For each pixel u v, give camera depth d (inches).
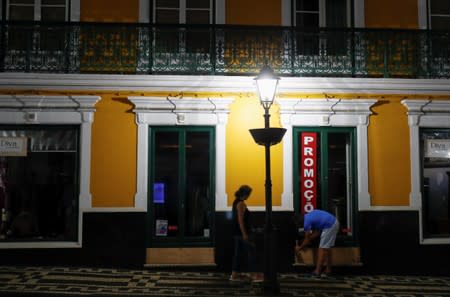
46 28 418.0
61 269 402.3
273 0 447.2
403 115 436.1
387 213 430.3
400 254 429.1
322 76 432.1
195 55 428.1
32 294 325.7
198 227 424.8
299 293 354.6
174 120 422.0
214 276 399.9
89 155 417.1
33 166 420.2
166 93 423.2
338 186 435.5
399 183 433.1
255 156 426.9
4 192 417.1
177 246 419.8
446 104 434.9
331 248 414.6
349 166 436.1
